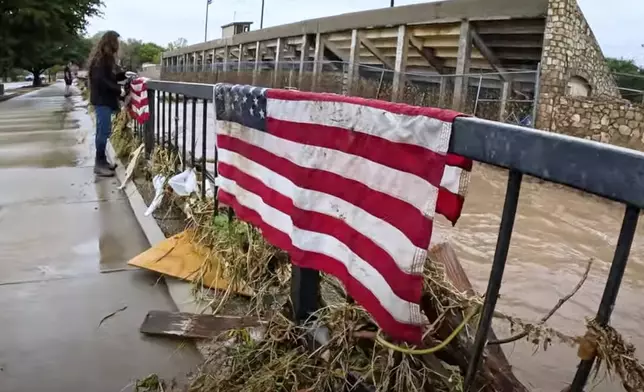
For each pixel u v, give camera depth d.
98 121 5.88
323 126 1.78
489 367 1.63
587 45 11.98
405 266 1.42
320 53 20.41
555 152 1.03
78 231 3.92
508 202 1.21
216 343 2.29
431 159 1.34
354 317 1.80
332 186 1.76
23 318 2.58
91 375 2.12
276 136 2.12
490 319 1.32
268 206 2.24
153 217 4.02
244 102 2.44
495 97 15.50
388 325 1.50
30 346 2.33
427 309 1.66
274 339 2.03
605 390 1.93
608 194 0.94
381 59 19.20
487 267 4.18
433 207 1.34
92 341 2.38
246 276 2.70
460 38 13.70
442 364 1.66
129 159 6.41
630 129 10.41
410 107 1.41
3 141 8.67
